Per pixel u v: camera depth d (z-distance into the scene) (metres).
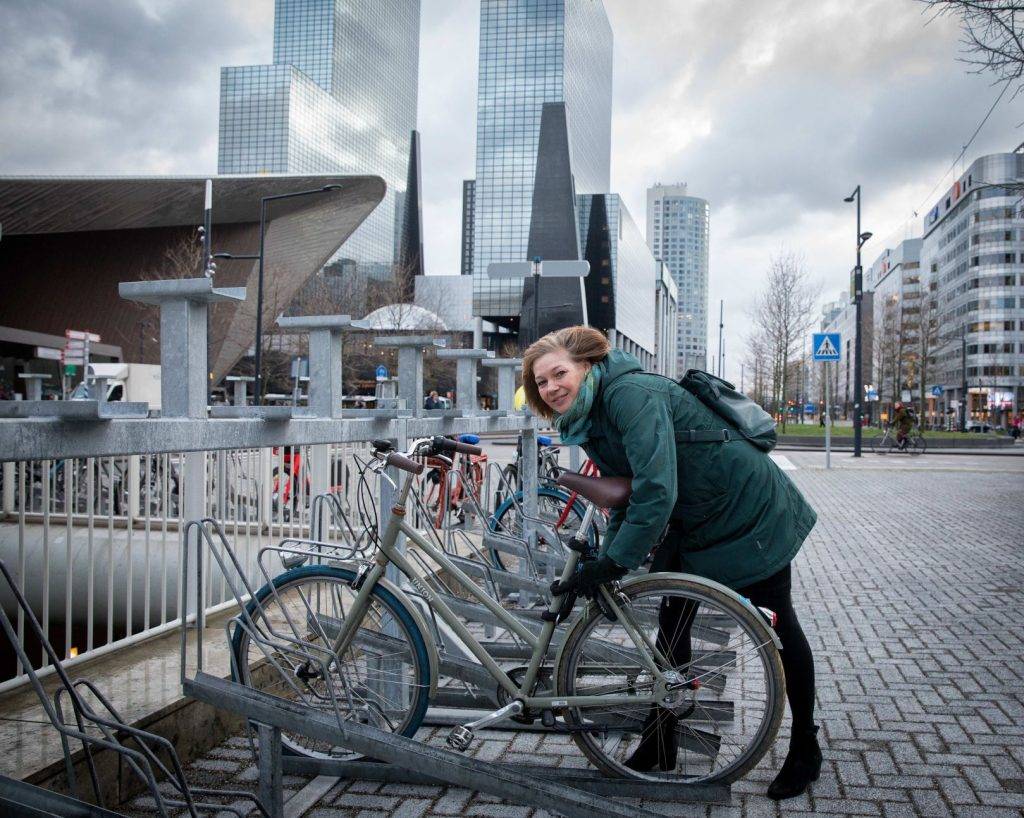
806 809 2.67
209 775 2.87
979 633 4.95
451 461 3.96
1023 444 36.16
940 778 2.90
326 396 3.00
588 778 2.77
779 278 37.78
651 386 2.65
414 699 2.76
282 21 188.25
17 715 2.79
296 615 2.89
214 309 42.88
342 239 51.84
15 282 51.97
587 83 130.25
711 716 2.76
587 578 2.62
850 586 6.37
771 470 2.78
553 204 107.69
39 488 3.63
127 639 3.63
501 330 110.12
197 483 3.98
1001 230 96.88
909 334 62.97
